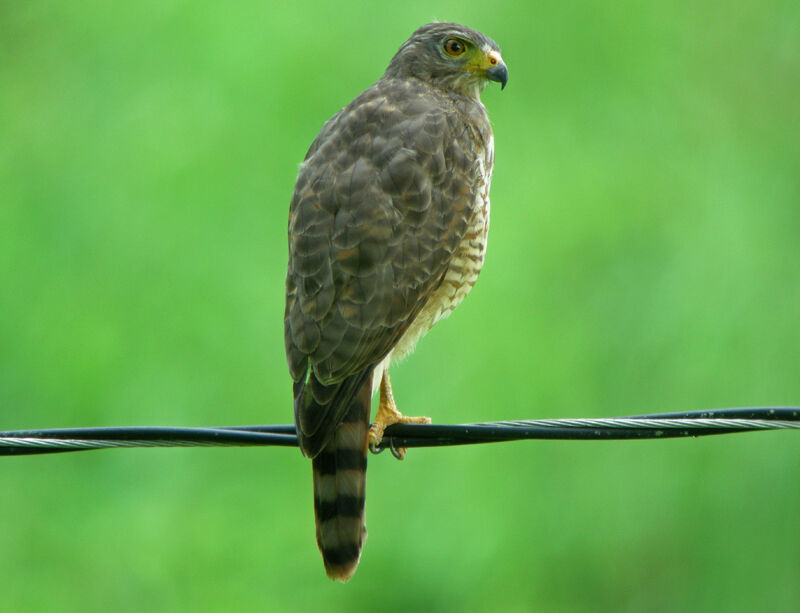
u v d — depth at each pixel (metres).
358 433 8.07
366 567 12.48
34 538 12.85
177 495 12.64
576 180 13.13
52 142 13.48
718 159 13.66
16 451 7.33
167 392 12.38
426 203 8.60
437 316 9.15
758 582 12.64
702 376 12.73
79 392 12.47
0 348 12.77
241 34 13.15
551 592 12.60
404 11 13.38
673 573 12.80
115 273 12.74
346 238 8.30
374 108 9.01
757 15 14.45
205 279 12.57
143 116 13.21
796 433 12.72
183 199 12.74
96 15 13.80
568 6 13.81
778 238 13.32
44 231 13.04
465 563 12.34
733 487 12.69
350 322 8.11
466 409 12.20
